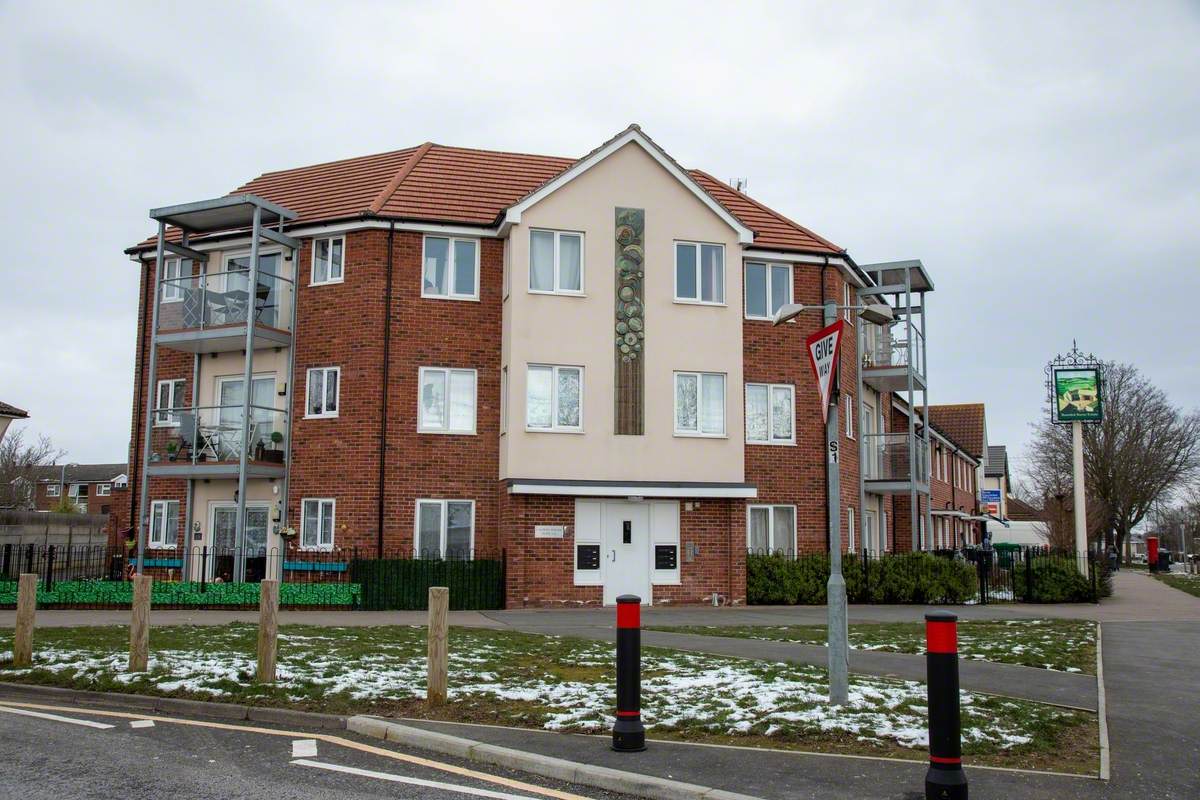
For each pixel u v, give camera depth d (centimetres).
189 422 2231
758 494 2359
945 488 4309
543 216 2203
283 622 1691
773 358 2411
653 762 736
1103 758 755
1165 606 2297
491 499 2209
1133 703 992
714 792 660
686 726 846
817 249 2459
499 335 2261
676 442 2214
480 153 2684
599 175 2245
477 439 2216
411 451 2177
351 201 2362
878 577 2289
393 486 2158
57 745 809
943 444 4206
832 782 687
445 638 946
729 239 2308
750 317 2409
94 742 823
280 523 2205
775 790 668
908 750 773
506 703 942
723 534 2230
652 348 2228
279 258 2305
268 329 2197
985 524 4797
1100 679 1127
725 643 1426
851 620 1838
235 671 1085
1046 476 6375
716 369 2262
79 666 1134
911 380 2666
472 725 861
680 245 2289
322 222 2234
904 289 2722
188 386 2381
